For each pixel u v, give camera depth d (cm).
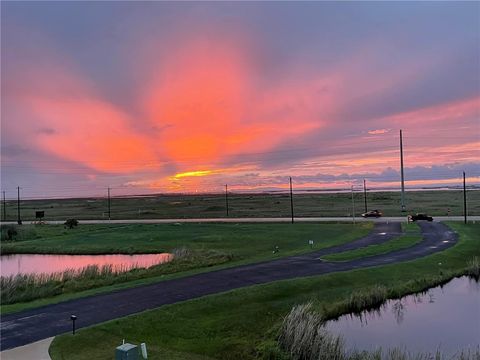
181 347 2036
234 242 5772
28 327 2167
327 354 1925
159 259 5003
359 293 2961
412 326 2541
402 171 10800
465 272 3803
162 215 13112
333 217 10006
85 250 5778
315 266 3753
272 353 2022
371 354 1997
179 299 2702
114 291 2953
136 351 1530
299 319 2234
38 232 8112
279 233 6612
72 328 2139
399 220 8544
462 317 2689
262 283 3130
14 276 3709
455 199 18512
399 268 3731
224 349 2084
